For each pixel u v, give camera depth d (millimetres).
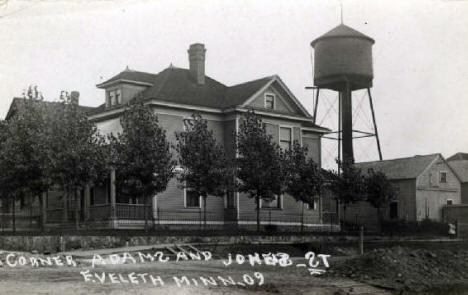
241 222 37750
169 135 36344
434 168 57844
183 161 31984
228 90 42344
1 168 31719
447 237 45062
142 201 35125
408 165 58781
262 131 34312
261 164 33125
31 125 32000
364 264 20094
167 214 35250
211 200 37969
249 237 31078
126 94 39219
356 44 46344
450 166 58844
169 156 30297
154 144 29672
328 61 46594
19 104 33375
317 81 47625
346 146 47188
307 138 45625
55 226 36469
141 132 29734
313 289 16234
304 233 34500
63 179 29203
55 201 41469
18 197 32281
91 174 29516
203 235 29625
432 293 17219
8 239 27188
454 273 20656
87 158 29312
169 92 38125
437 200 57469
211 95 40656
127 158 29297
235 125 38344
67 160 29031
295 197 37375
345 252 30766
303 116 41906
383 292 16641
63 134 29562
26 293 13891
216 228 37844
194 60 41688
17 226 38312
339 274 19531
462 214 55406
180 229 34312
